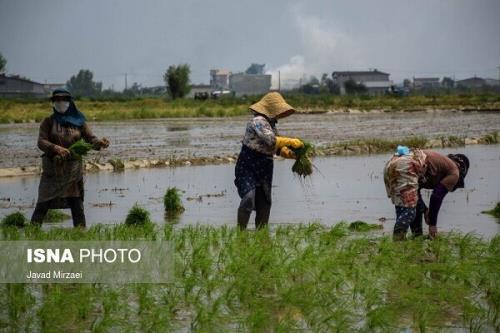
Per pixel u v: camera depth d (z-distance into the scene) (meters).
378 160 31.38
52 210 18.03
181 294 10.00
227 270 10.87
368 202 19.95
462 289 10.44
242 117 76.81
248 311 9.35
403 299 9.84
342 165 29.31
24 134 48.97
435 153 13.99
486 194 21.11
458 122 60.28
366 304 9.72
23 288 9.84
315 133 48.41
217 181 24.72
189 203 19.98
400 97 124.62
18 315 9.13
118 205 19.59
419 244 13.01
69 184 15.15
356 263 11.70
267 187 14.88
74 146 14.99
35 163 30.16
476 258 12.25
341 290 10.40
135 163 29.14
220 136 46.09
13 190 22.50
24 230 14.38
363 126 56.44
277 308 9.59
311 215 17.80
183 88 130.25
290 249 12.76
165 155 33.22
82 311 9.07
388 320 9.02
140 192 22.09
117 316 9.06
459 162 14.14
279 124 60.78
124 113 74.56
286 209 18.73
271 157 14.77
